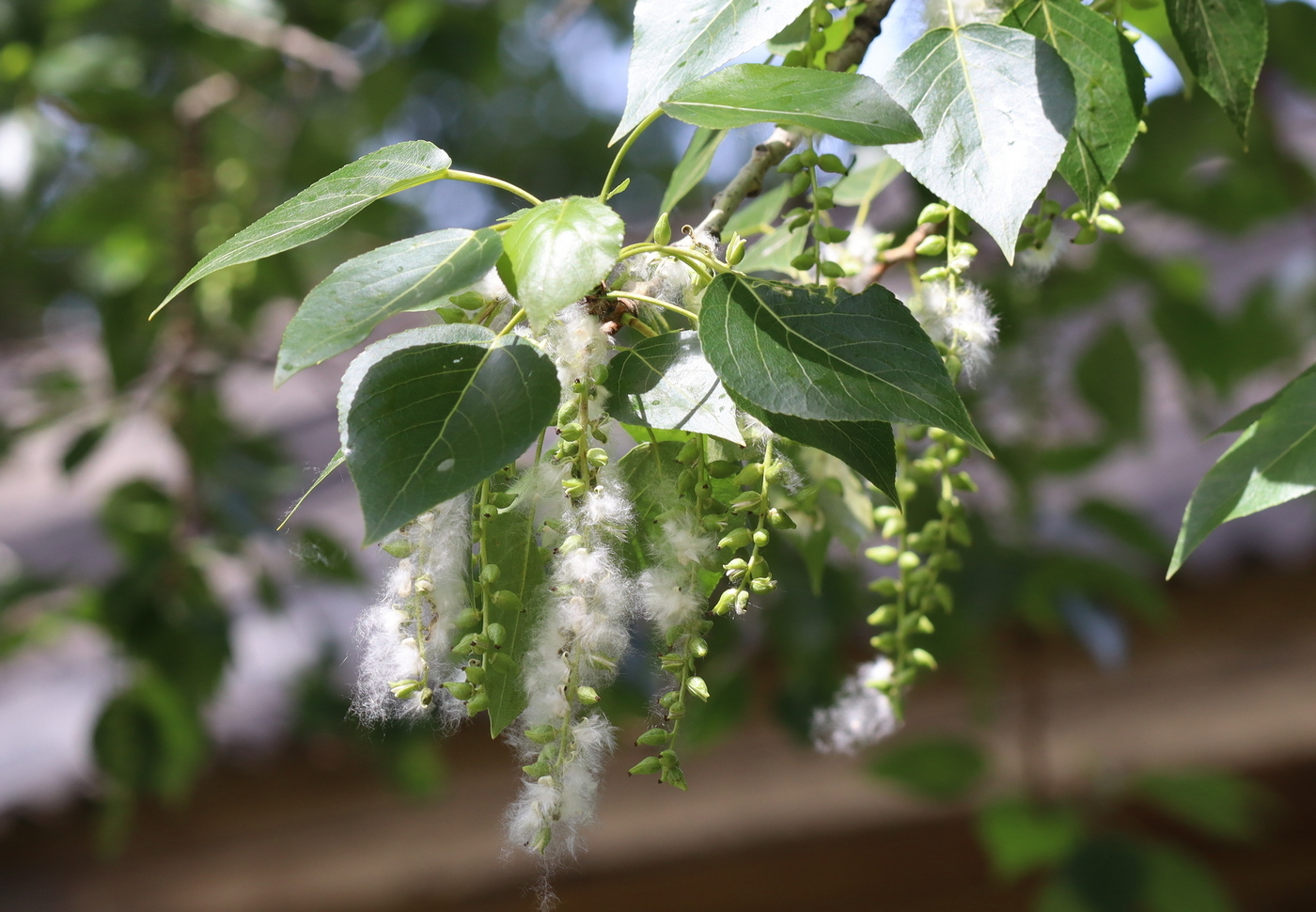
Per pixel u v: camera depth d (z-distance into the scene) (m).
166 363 3.43
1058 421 2.78
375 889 4.20
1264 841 4.08
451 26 3.73
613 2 5.04
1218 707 3.85
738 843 4.19
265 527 3.19
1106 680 3.96
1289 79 2.53
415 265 0.85
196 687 3.02
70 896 4.17
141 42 3.49
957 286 1.13
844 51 1.14
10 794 3.88
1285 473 0.95
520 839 0.88
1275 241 4.21
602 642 0.91
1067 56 1.11
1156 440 3.90
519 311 0.94
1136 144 2.47
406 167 0.95
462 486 0.81
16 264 4.31
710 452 0.99
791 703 2.62
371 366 0.87
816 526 1.32
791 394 0.86
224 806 4.18
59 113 3.46
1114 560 2.65
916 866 4.27
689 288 1.03
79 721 4.03
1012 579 2.47
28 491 5.71
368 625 0.95
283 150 3.97
